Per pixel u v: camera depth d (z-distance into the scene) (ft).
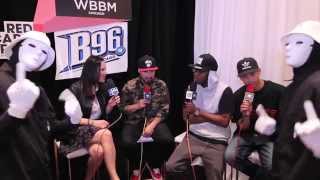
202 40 12.38
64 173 10.82
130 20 11.41
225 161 9.70
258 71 9.46
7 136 6.34
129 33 11.73
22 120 6.50
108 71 11.25
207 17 12.21
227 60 11.71
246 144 9.71
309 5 10.42
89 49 10.82
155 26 12.00
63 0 10.21
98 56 10.23
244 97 9.64
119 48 11.37
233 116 10.14
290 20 10.71
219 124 9.96
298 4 10.58
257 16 11.05
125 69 11.59
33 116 6.93
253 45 11.25
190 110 10.04
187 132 10.29
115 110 11.18
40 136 7.12
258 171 9.21
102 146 9.73
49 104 7.81
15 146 6.57
